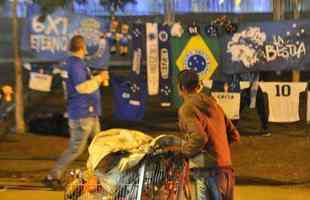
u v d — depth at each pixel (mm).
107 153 5562
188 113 5539
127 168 5492
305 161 10336
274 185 8953
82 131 8273
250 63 11703
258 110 12047
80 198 5695
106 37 11453
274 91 11883
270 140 11930
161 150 5520
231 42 11664
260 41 11688
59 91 16109
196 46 11586
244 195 8312
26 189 8508
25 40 11477
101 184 5625
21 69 12297
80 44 8203
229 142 6039
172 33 11516
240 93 11820
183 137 5586
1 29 15555
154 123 13938
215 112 5699
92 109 8234
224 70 11688
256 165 10148
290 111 11914
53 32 11445
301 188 8781
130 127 13477
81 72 8156
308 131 12656
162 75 11602
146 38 11523
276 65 11766
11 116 13281
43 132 12641
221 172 5637
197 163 5609
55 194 8219
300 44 11727
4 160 10383
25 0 11805
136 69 11625
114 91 11742
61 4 11969
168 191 5539
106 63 11477
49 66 11703
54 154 10945
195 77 5754
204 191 5609
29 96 15703
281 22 11688
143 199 5523
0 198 8016
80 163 10109
